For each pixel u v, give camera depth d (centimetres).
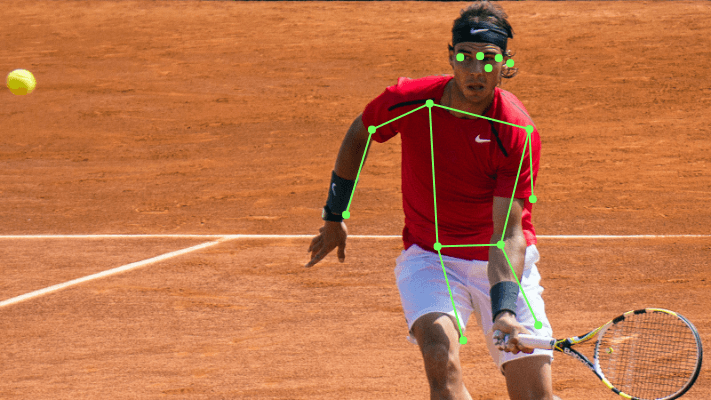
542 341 1149
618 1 6675
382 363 1909
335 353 1964
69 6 7188
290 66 5412
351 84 5022
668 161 3684
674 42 5491
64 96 4928
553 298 2273
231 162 3850
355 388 1789
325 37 6069
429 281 1338
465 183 1277
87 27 6519
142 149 4084
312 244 1590
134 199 3372
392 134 1352
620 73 4991
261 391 1788
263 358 1947
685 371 1792
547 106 4528
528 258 1340
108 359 1958
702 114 4306
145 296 2344
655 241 2739
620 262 2547
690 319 2092
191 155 3972
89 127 4428
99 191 3488
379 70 5266
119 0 7338
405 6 6956
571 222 2966
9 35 6325
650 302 2223
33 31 6438
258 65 5450
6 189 3531
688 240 2739
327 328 2106
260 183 3541
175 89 5022
